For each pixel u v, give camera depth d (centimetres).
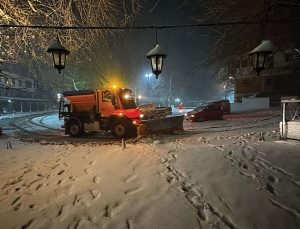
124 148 886
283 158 626
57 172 718
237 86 4247
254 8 1158
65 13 1214
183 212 438
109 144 1188
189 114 2433
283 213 417
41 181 670
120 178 603
